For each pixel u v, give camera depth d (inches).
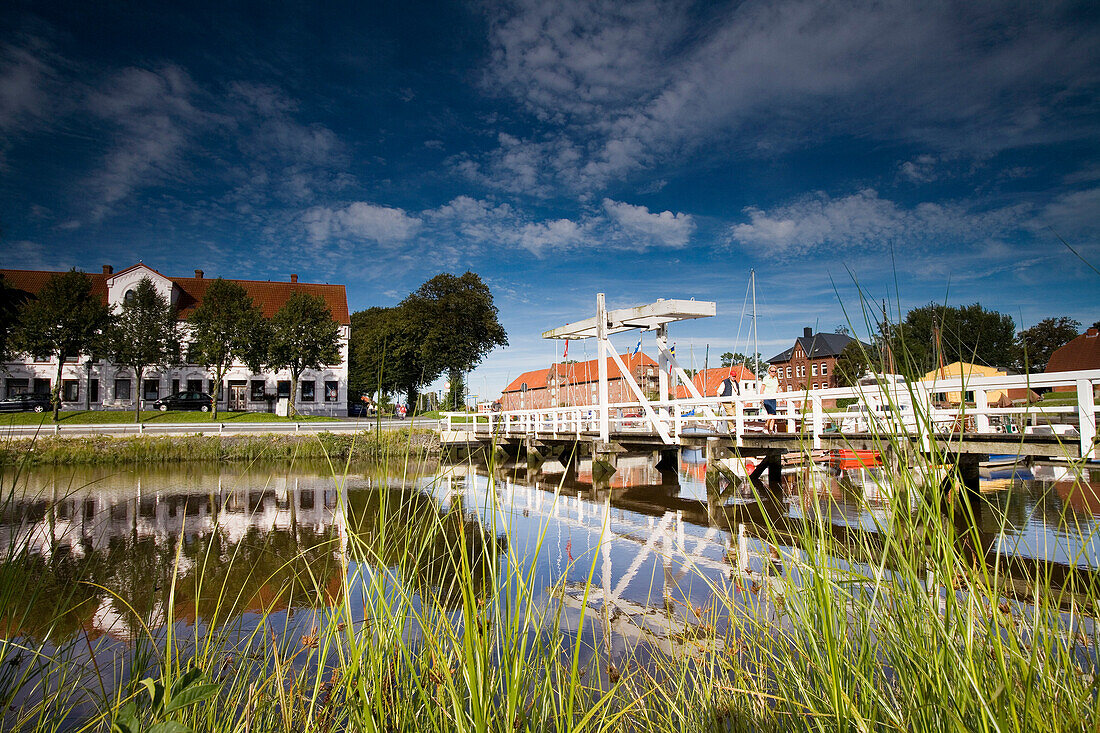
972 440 307.6
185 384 1841.8
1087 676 80.0
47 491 559.8
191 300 1994.3
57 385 1315.2
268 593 222.8
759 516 376.5
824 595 77.5
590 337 751.7
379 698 79.7
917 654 68.9
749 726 96.7
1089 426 265.1
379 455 99.3
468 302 1935.3
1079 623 87.5
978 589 70.4
